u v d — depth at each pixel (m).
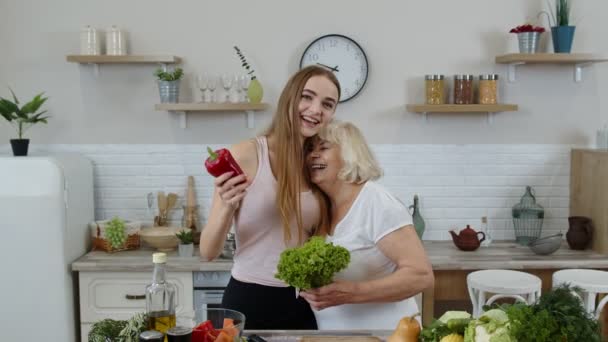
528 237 4.20
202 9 4.25
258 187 2.22
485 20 4.28
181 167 4.36
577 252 3.99
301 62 4.26
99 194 4.36
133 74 4.30
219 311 1.69
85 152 4.34
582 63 4.25
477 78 4.29
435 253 3.94
